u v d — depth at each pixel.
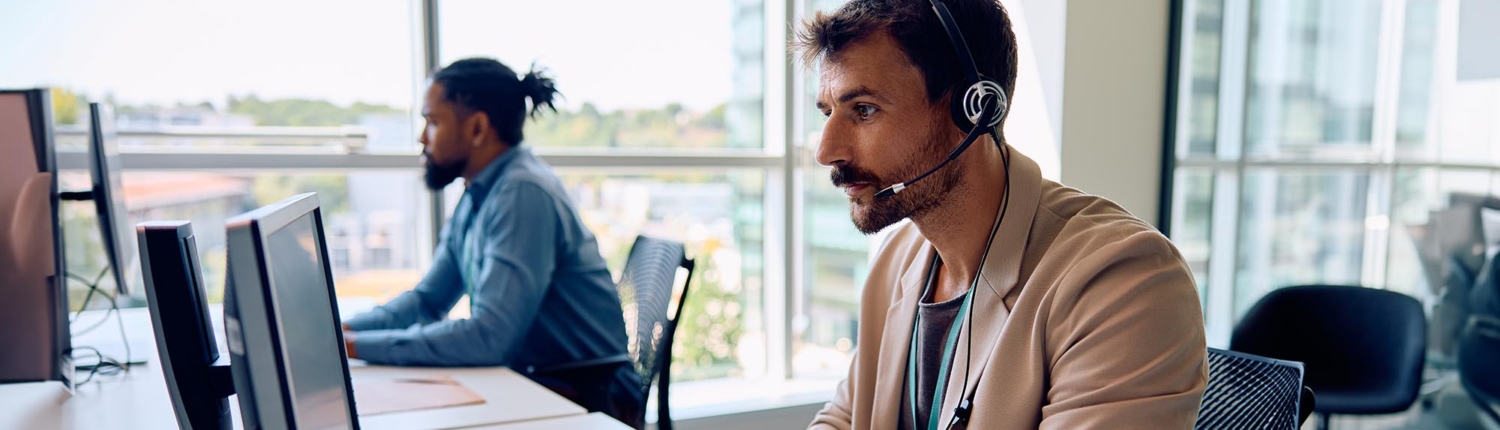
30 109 1.41
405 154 2.61
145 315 2.25
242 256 0.65
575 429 1.39
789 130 3.03
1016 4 3.01
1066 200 1.03
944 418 1.02
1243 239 3.02
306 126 2.51
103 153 1.56
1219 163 3.04
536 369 2.04
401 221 2.66
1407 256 2.65
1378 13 2.68
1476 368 2.48
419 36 2.59
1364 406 2.38
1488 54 2.38
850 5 0.97
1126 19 2.95
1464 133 2.46
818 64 1.00
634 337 2.08
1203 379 0.90
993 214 1.02
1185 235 3.08
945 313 1.08
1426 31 2.56
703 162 2.94
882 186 0.97
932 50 0.93
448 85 2.08
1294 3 2.88
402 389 1.62
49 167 1.44
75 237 2.30
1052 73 2.90
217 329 1.99
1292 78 2.90
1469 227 2.45
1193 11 3.00
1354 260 2.78
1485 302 2.44
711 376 3.10
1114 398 0.85
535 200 2.00
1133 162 3.01
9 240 1.43
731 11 2.98
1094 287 0.91
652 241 2.15
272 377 0.66
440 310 2.25
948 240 1.05
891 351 1.17
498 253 1.94
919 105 0.95
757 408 2.91
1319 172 2.84
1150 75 3.01
